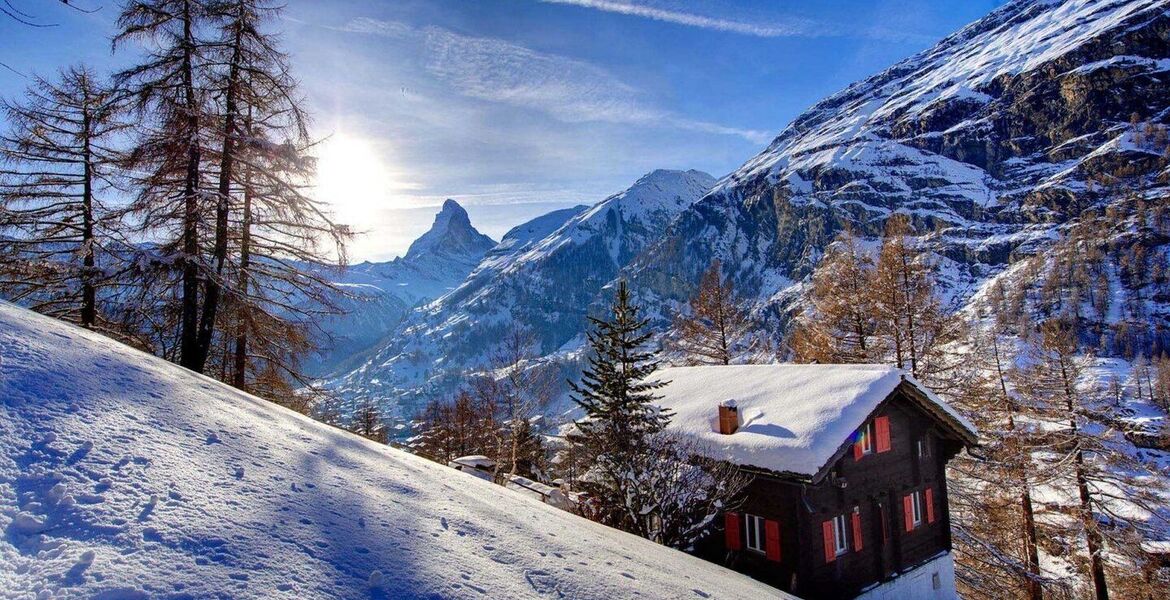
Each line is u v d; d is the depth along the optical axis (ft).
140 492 12.53
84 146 50.06
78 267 41.96
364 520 14.88
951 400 71.10
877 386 47.88
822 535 45.68
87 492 11.86
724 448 47.52
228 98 45.37
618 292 57.93
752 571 47.42
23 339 18.19
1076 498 67.36
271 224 48.29
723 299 97.09
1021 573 65.36
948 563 55.01
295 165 46.93
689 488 44.93
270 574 11.12
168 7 43.83
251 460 16.26
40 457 12.43
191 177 42.88
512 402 85.66
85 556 10.00
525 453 88.79
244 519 12.87
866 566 48.26
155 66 42.47
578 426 54.60
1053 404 68.44
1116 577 68.95
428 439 151.53
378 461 21.17
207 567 10.74
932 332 72.95
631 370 54.24
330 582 11.50
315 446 19.88
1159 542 64.23
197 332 44.68
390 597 11.64
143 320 47.01
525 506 24.73
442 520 16.75
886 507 51.06
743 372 61.87
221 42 45.29
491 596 12.92
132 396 17.54
